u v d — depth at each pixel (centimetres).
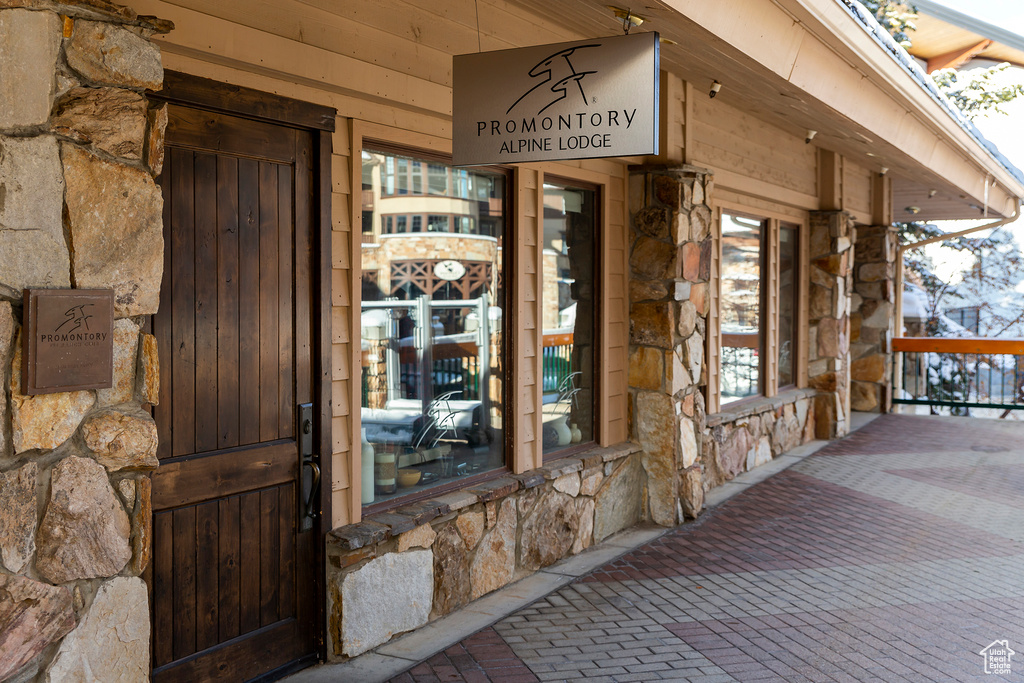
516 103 373
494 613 459
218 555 346
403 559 423
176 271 323
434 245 468
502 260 520
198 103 326
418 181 457
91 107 243
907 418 1217
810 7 452
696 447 668
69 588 242
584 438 612
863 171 1162
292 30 359
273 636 371
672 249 629
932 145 792
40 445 233
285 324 371
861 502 717
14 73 225
